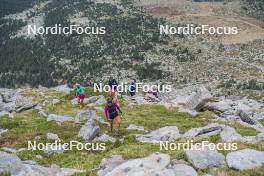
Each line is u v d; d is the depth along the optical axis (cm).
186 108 5003
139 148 2600
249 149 2055
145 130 3681
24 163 2231
